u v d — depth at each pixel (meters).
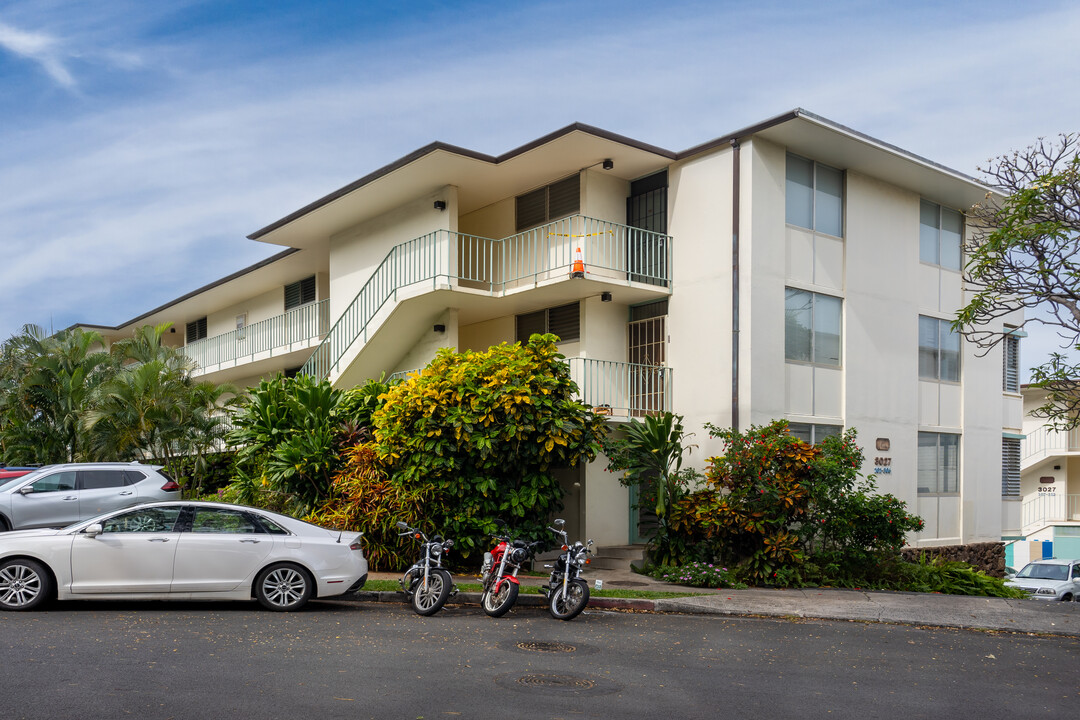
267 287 31.08
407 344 20.81
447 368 15.68
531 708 6.79
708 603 12.70
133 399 23.66
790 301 17.98
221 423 25.44
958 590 16.94
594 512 17.97
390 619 10.97
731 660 8.98
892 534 16.30
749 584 15.16
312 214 22.41
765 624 11.64
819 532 16.20
